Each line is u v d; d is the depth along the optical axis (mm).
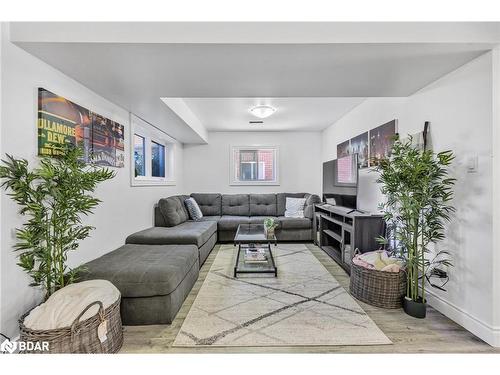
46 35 1623
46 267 1703
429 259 2338
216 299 2422
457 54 1803
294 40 1647
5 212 1606
